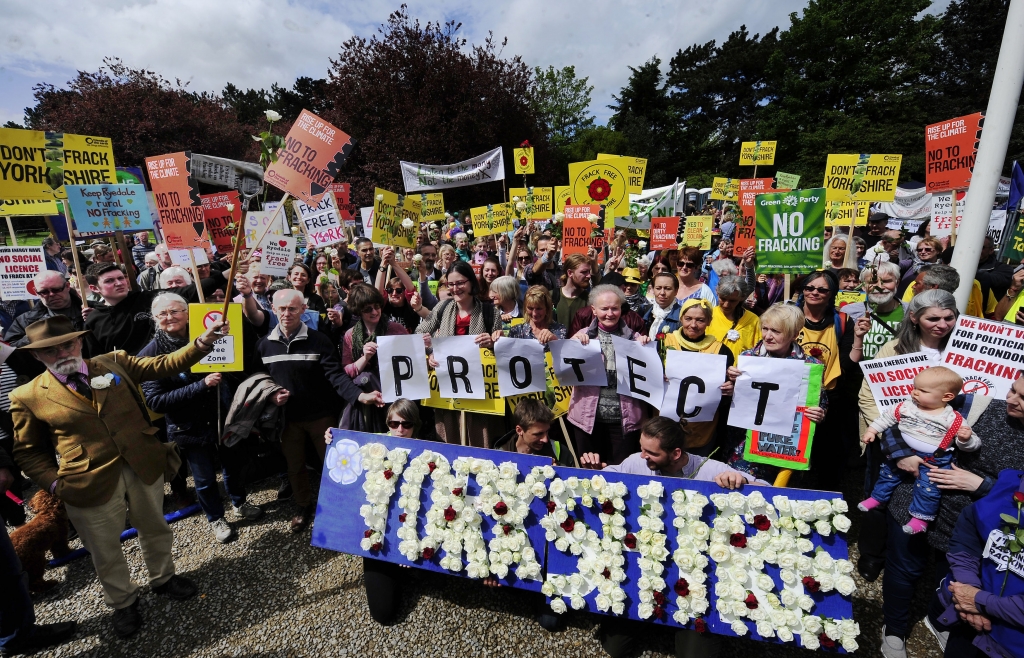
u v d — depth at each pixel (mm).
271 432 3914
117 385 3057
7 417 3994
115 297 4309
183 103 28531
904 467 2619
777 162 36438
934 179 5199
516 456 2887
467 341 3539
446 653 2887
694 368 3076
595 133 38344
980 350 2699
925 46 33219
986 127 3695
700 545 2566
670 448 2652
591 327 3779
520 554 2791
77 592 3525
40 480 2910
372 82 23016
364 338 4227
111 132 26453
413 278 8297
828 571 2428
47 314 4637
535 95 40375
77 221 4441
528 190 10102
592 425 3535
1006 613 1951
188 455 3938
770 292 5438
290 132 3713
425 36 23219
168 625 3191
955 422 2490
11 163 4211
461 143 23188
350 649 2947
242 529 4191
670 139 43625
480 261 8961
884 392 2922
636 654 2830
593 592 2672
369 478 3102
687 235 8539
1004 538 2008
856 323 3775
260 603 3350
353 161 24109
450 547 2869
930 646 2842
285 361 3900
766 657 2799
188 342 3807
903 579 2670
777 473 3215
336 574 3590
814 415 2781
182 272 4805
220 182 12570
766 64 42594
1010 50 3492
